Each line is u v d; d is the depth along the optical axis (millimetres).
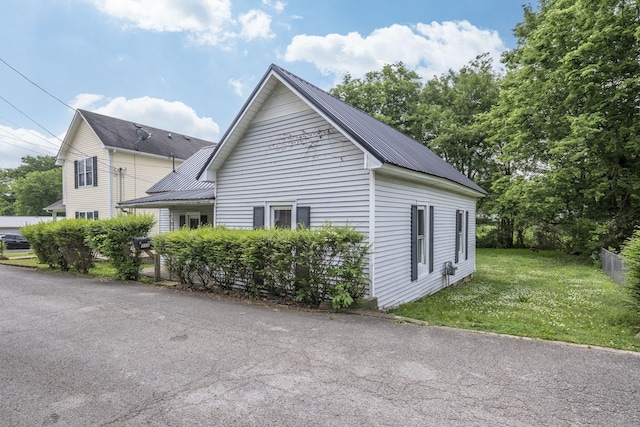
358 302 5824
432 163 9602
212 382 3197
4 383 3244
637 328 5160
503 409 2691
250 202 8555
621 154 15094
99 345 4207
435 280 9086
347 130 6270
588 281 10711
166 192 13672
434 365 3512
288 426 2490
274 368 3480
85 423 2574
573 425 2479
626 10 14070
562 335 4488
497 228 24141
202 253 7316
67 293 7461
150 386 3141
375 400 2838
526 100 17688
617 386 3053
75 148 19703
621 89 13984
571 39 15562
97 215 18406
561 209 17250
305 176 7434
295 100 7652
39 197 48281
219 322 5117
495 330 4750
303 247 5902
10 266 13055
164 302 6488
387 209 6828
